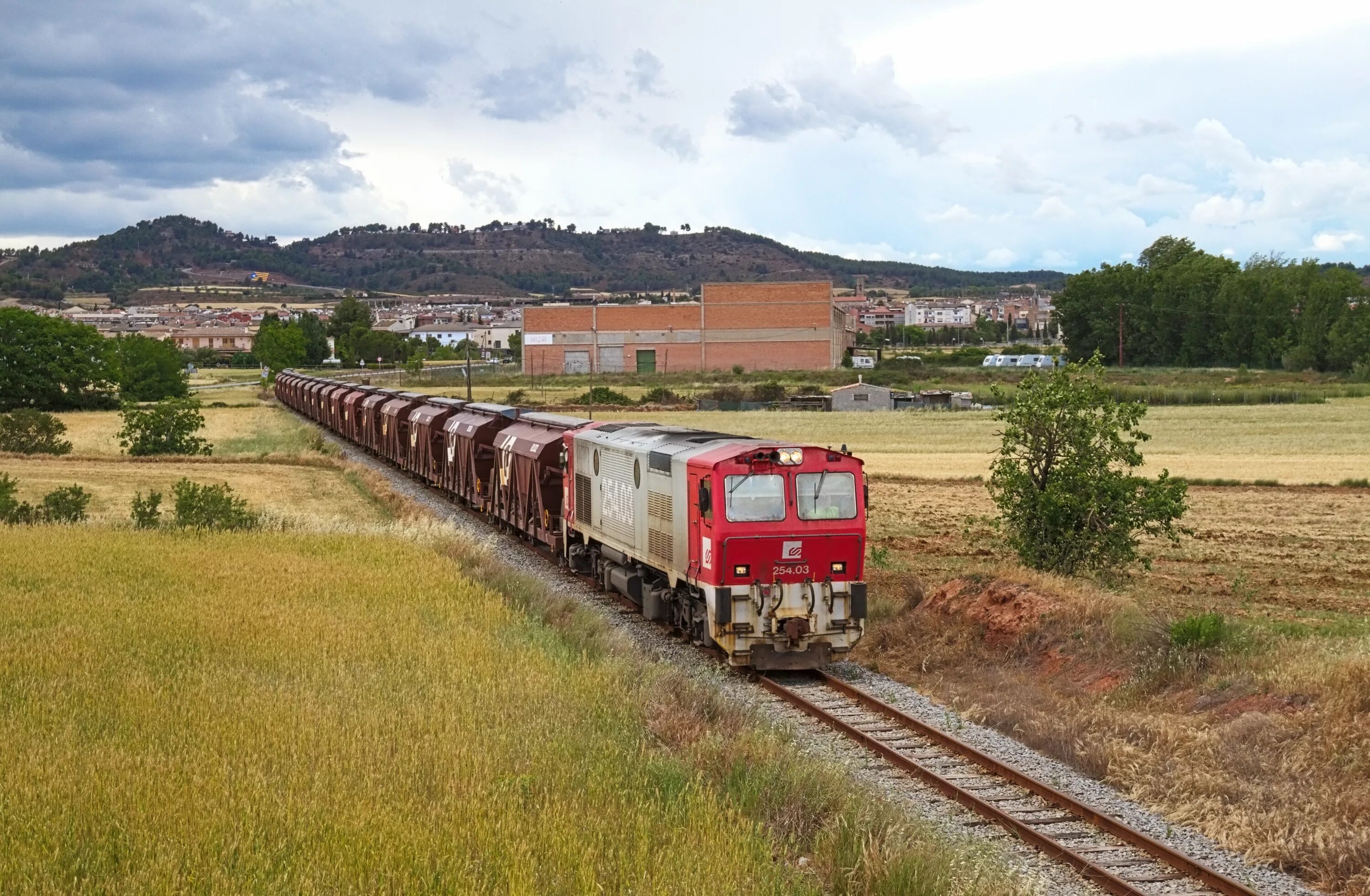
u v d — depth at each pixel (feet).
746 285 431.02
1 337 310.45
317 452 201.77
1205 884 36.17
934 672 65.72
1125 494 79.15
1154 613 66.69
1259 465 176.24
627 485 77.20
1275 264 508.94
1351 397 326.85
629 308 437.58
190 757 39.40
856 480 64.44
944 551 103.96
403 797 36.86
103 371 323.37
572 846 33.50
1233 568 96.32
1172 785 44.91
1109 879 35.78
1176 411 283.79
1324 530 118.01
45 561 81.25
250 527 108.37
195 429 200.95
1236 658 57.00
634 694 52.95
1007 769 46.11
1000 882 34.76
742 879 32.91
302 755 40.14
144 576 77.92
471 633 61.62
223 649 57.06
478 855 32.89
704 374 410.31
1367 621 72.23
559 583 90.07
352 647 58.08
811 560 63.57
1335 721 46.85
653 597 73.05
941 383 386.11
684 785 40.57
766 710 56.54
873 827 38.11
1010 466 82.53
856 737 51.67
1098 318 485.15
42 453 192.44
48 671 51.11
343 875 30.78
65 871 30.55
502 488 114.21
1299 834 39.50
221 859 31.63
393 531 104.88
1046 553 81.05
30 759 38.24
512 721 46.34
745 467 62.80
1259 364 449.06
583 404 312.91
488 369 506.07
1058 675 62.23
